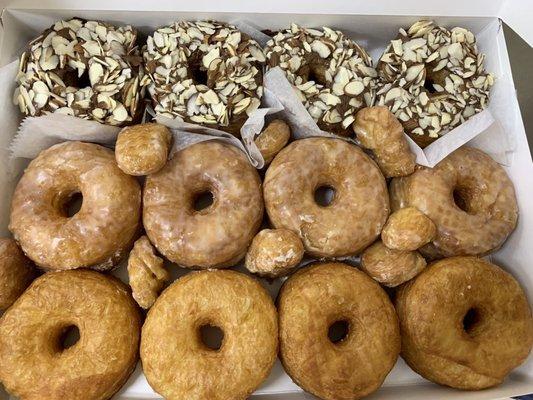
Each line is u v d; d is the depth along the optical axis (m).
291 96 0.36
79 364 0.32
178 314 0.33
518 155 0.39
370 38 0.41
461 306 0.35
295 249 0.34
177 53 0.36
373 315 0.34
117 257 0.36
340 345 0.35
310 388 0.34
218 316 0.33
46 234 0.33
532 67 0.40
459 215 0.37
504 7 0.38
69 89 0.35
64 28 0.36
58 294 0.33
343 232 0.35
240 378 0.32
